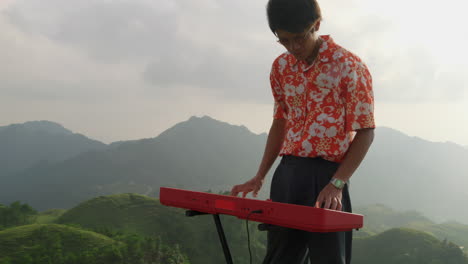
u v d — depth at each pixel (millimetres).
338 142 2047
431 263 137750
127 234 129000
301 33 1874
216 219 1687
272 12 1877
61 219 152750
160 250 113812
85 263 97688
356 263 151125
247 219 1520
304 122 2158
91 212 154000
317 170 2070
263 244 126688
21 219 157125
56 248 103250
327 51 2031
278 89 2342
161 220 150125
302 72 2133
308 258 2195
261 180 2486
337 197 1894
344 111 2045
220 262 127875
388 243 160750
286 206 1371
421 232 163500
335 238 1910
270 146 2479
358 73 1995
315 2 1868
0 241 104000
